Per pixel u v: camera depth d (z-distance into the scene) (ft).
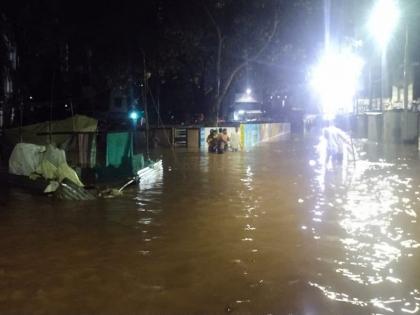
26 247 27.55
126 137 51.34
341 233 30.22
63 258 25.61
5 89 108.68
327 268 23.93
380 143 107.34
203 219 34.06
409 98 122.11
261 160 73.56
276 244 27.91
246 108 192.65
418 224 32.42
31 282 22.27
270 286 21.68
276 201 40.52
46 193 42.57
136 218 34.40
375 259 25.23
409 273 23.18
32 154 48.06
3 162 61.21
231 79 107.96
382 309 19.33
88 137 52.39
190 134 97.50
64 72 112.16
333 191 45.32
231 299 20.34
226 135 87.25
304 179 53.21
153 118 139.33
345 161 71.61
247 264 24.53
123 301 20.17
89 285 21.88
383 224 32.48
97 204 39.24
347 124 154.40
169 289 21.39
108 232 30.68
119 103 150.10
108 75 103.65
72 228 31.65
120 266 24.31
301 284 21.89
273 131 136.26
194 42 97.81
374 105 156.25
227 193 44.37
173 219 34.06
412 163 68.28
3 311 19.29
